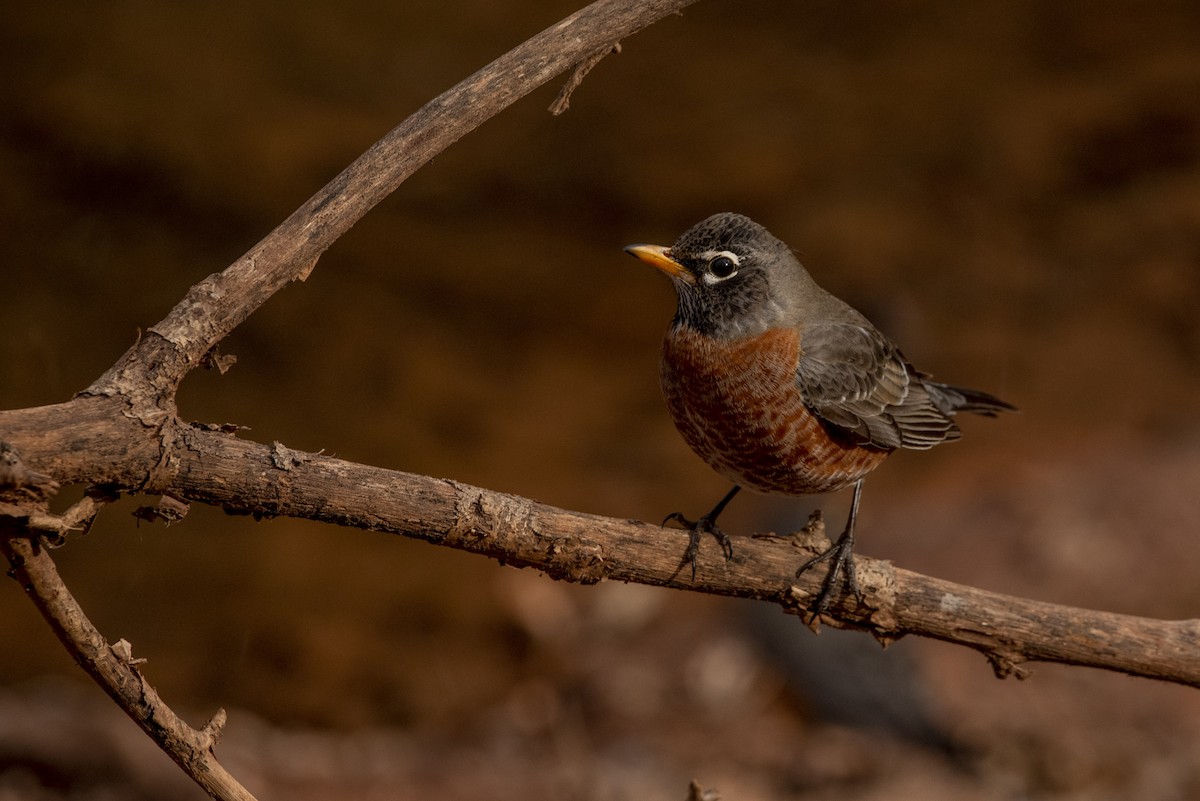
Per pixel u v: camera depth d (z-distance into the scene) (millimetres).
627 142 21594
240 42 21672
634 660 13445
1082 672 12242
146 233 17500
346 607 14039
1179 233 19359
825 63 23734
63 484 4043
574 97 22781
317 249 4414
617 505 15516
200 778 4195
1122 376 16922
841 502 15008
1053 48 23797
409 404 16688
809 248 19031
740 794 10859
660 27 24969
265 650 13289
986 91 22688
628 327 18609
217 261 17203
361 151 19188
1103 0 25031
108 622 13414
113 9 21656
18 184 17812
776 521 12477
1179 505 13984
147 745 9836
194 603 13844
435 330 18141
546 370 17734
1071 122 21719
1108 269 18875
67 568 14102
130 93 19672
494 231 20062
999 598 5566
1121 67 23047
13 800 9414
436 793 10945
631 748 11812
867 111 22281
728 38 24703
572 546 5129
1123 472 14852
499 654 13680
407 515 4695
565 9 23844
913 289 18328
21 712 10055
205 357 4309
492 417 16781
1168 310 18047
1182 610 12422
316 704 12781
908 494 15281
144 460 4164
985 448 15992
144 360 4199
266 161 18734
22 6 21328
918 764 11227
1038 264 19000
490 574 14789
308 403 16422
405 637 13719
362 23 22781
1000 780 10852
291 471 4438
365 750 12031
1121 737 11297
